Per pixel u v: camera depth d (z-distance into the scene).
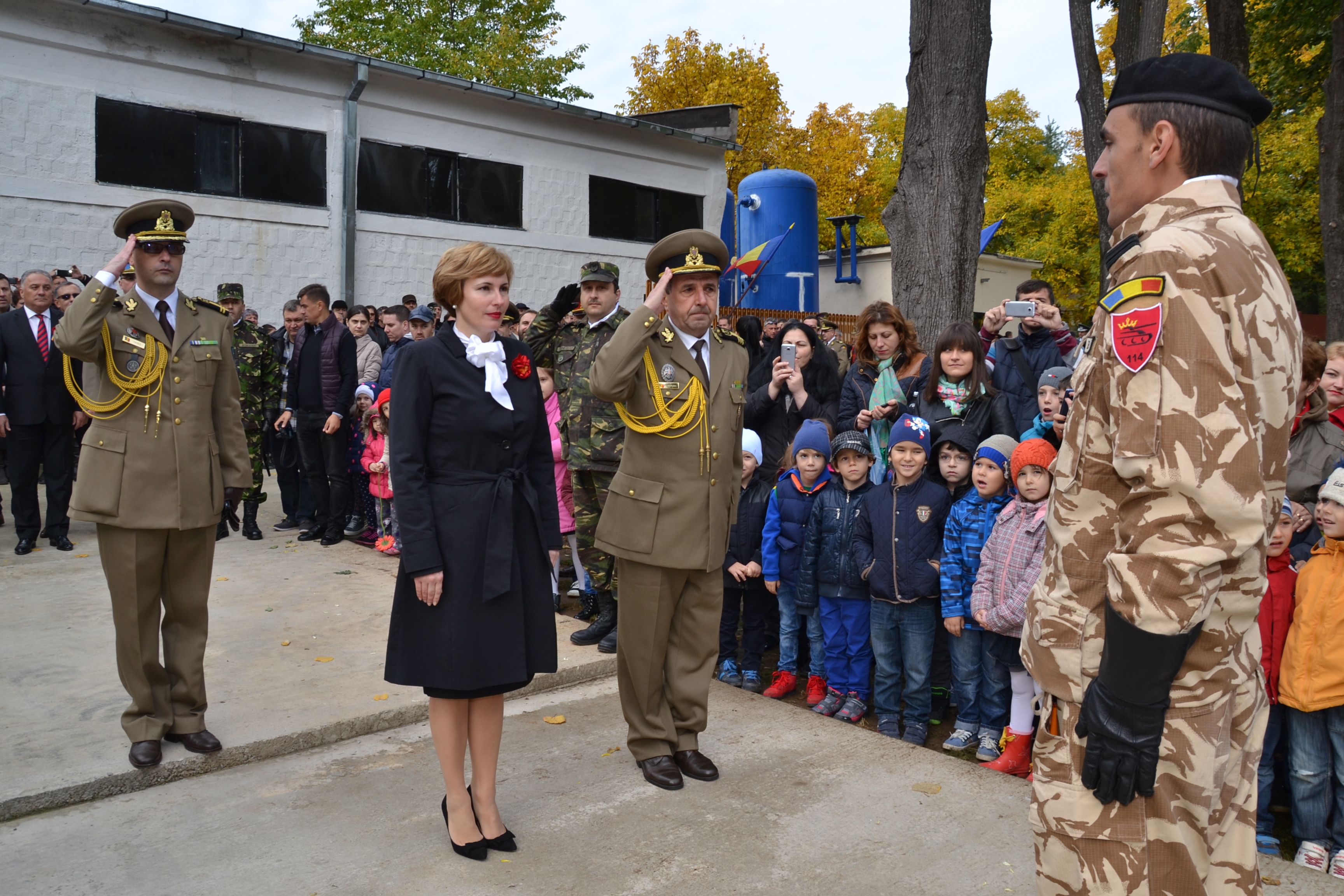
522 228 13.09
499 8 25.62
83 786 3.09
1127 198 1.70
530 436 2.90
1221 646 1.53
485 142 12.55
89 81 9.41
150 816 3.02
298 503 7.66
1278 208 21.72
